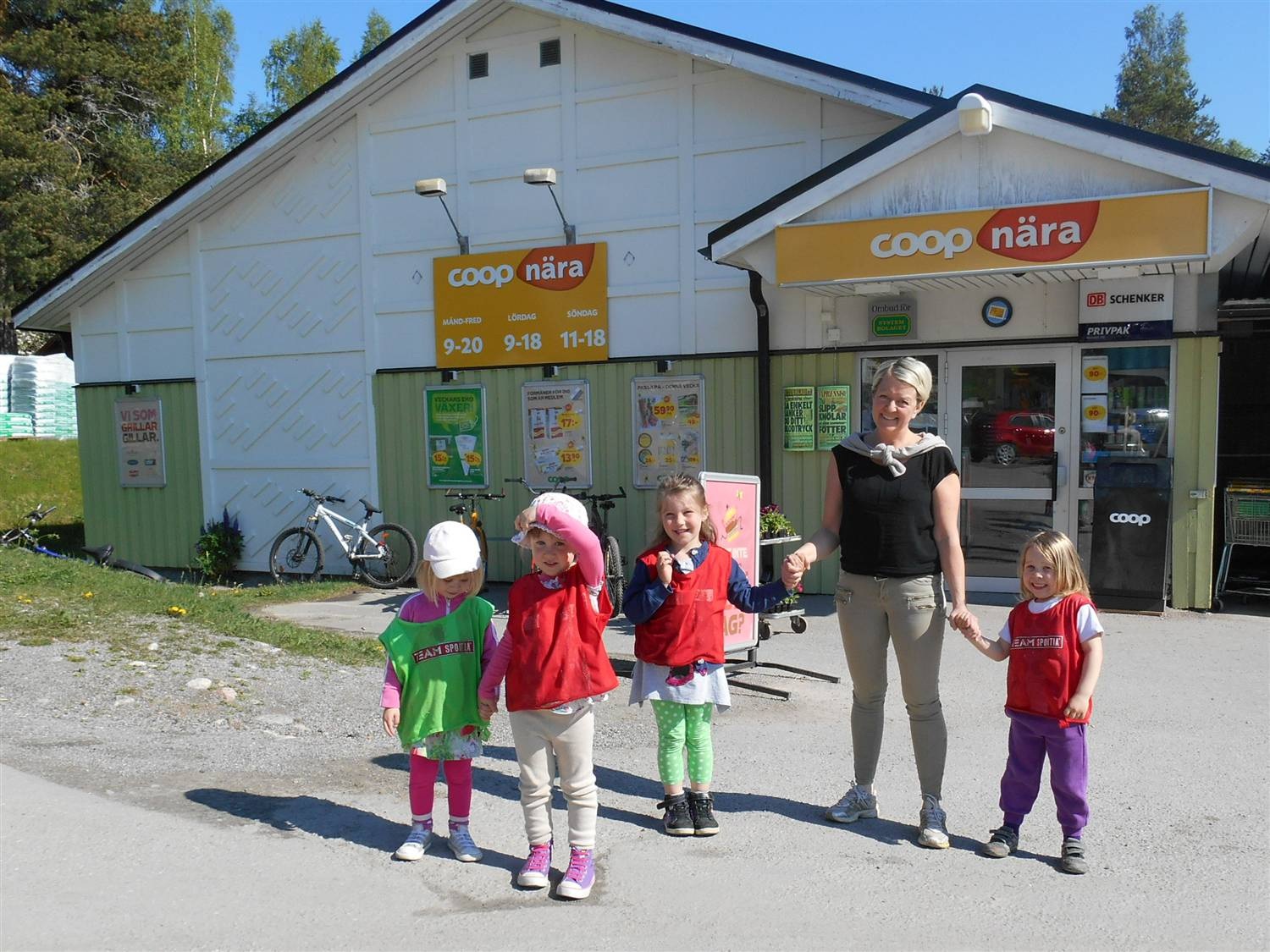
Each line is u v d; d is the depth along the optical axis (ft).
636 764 18.28
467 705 13.64
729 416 35.96
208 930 11.46
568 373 38.34
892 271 28.40
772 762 18.37
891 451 14.38
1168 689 23.02
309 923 11.76
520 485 39.40
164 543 46.83
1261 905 12.60
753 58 34.14
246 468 44.78
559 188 38.42
